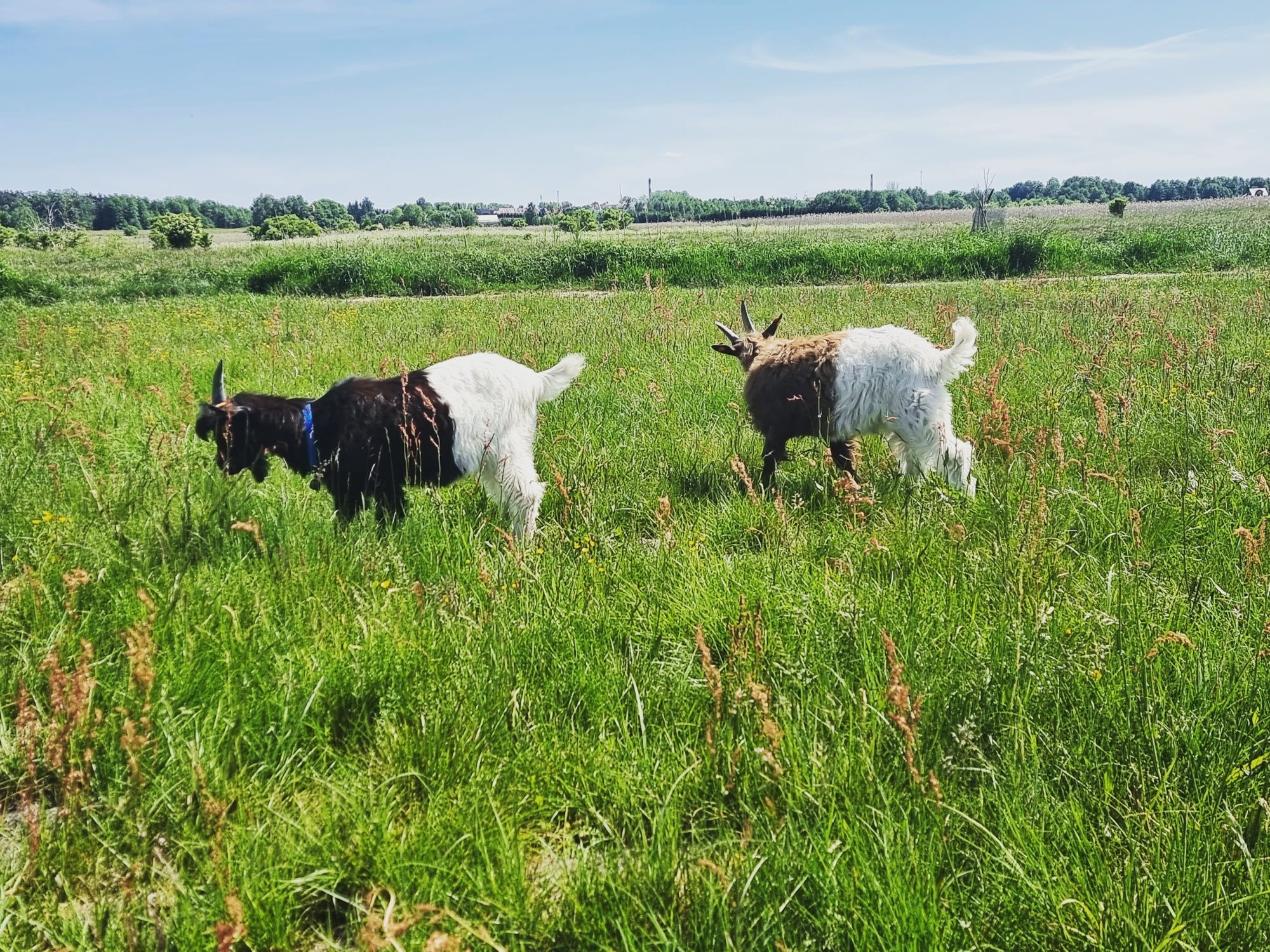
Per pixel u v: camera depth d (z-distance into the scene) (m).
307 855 2.60
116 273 32.03
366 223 108.44
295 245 50.59
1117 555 4.39
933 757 2.87
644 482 5.96
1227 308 12.70
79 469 5.68
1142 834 2.49
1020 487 4.99
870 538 4.35
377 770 3.04
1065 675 3.15
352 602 4.04
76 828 2.68
